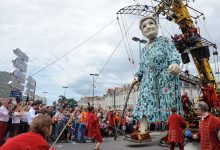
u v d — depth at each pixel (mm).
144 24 12000
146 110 11164
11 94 14297
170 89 11047
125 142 13289
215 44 18844
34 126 3262
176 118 8828
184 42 16953
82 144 13789
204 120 5012
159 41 11773
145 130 11398
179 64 10984
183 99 13047
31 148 2971
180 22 19000
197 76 18219
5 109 10602
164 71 11266
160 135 17281
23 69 15875
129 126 20688
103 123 19094
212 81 17828
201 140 5043
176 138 8641
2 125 10438
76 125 15406
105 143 13500
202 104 5070
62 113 15172
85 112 15656
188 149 7328
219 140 4789
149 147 10625
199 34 17688
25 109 12617
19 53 14758
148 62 11664
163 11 19031
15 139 3047
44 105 14398
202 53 17188
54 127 14852
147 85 11430
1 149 2943
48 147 3150
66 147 12320
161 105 10953
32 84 18125
